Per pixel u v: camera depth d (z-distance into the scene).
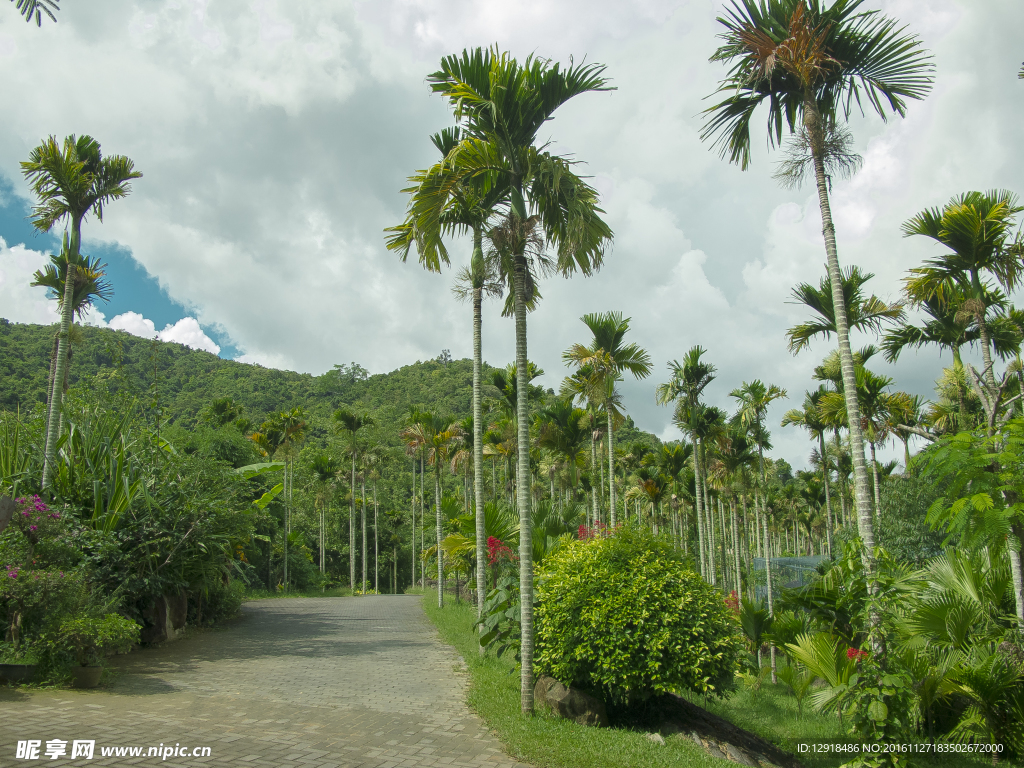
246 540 18.56
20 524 10.27
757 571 31.45
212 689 8.95
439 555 25.27
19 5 3.89
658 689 7.91
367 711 7.97
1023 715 8.63
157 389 16.62
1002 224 10.86
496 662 11.73
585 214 8.52
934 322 13.55
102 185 13.96
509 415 24.48
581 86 8.88
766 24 10.55
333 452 61.19
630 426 63.44
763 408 25.78
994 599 10.45
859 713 7.74
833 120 10.25
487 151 8.77
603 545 9.22
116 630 9.00
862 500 9.14
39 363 45.28
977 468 8.26
